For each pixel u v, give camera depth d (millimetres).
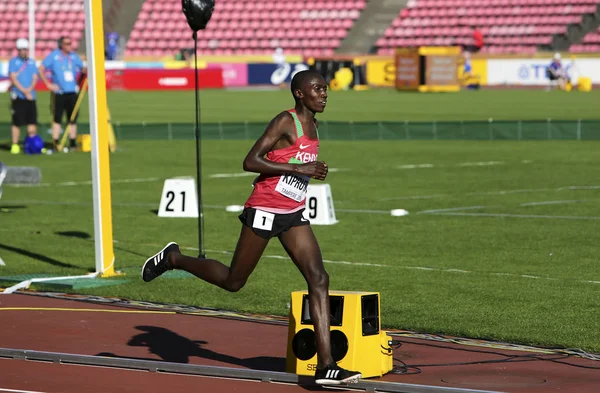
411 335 24828
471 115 105312
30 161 71250
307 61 170000
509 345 23797
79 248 38500
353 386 19688
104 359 21703
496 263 34406
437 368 21562
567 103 122062
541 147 78062
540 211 46406
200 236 28125
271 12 184250
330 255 36250
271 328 25750
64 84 76250
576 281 31281
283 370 21594
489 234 40375
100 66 31828
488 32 172125
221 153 76812
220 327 25859
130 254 37062
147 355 22984
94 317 27016
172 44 184125
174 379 20562
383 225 43031
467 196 52031
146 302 29078
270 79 170250
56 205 51031
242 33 183375
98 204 32531
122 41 174125
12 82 74875
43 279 31828
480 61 163375
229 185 58375
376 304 20797
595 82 157250
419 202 50031
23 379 20531
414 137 86500
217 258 35750
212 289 30719
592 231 40781
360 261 35031
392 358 21578
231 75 170125
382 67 168000
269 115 108250
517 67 161750
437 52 154125
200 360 22531
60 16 187625
